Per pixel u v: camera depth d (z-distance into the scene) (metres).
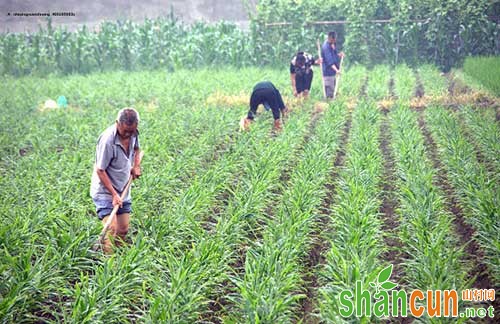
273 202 12.70
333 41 23.72
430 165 14.58
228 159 14.52
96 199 10.06
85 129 18.27
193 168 14.54
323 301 8.55
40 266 8.45
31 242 9.44
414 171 13.27
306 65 22.55
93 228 9.66
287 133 16.89
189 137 17.72
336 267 8.92
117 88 26.83
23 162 14.87
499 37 32.44
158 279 8.64
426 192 11.65
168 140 16.44
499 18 32.72
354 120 19.45
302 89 23.00
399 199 12.74
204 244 9.28
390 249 10.27
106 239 9.75
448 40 32.88
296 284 9.15
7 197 11.67
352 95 24.45
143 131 17.61
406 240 9.97
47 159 14.75
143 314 8.16
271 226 10.42
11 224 9.58
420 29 33.22
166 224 10.24
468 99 22.88
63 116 20.91
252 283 8.25
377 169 13.81
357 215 10.27
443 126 17.72
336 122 18.39
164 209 11.78
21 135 18.22
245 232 10.65
